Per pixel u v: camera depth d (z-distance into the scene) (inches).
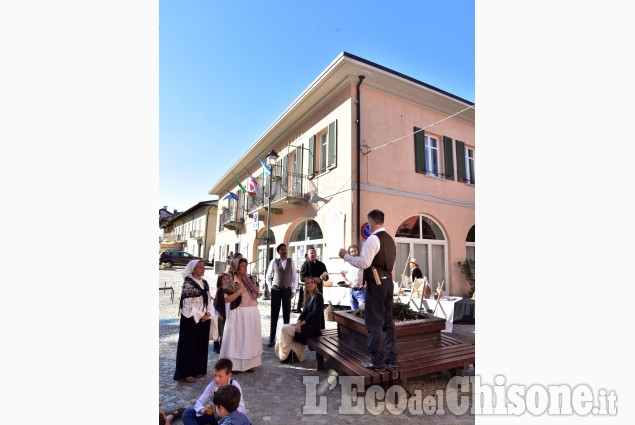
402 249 457.7
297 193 514.9
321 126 491.8
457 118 533.6
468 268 490.6
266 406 147.1
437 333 179.3
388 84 453.4
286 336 202.4
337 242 433.4
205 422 122.9
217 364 126.5
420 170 475.2
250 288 193.2
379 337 146.9
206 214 1478.8
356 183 422.6
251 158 748.6
